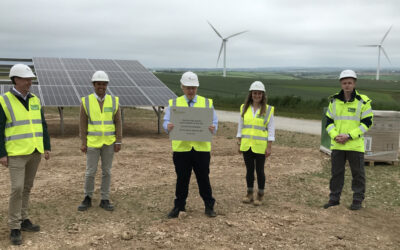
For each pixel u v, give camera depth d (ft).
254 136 18.35
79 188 21.72
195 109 16.07
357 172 18.44
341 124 18.45
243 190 21.89
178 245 13.85
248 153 18.72
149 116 72.02
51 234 14.90
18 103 14.29
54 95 44.70
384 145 30.35
